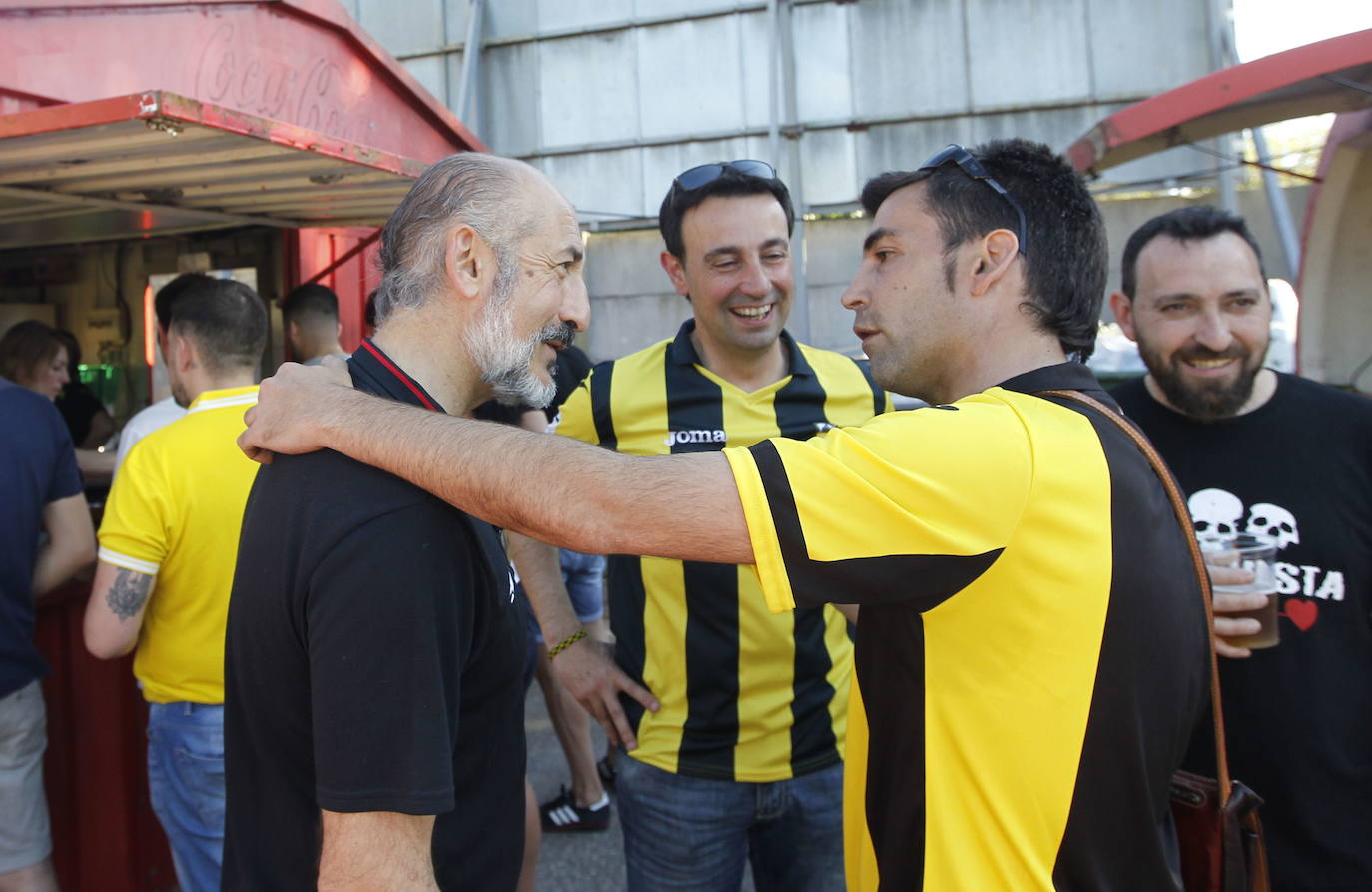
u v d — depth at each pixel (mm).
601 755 3863
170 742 2119
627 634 1947
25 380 3418
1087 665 979
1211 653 1111
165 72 3332
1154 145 4289
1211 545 1462
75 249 4359
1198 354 1588
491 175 1184
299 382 1142
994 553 970
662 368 2035
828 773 1894
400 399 1169
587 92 7641
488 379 1199
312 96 3863
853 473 970
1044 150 1165
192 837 2162
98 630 2010
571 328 1254
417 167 2773
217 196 3020
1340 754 1534
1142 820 1022
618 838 3256
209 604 2059
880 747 1109
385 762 987
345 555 1016
